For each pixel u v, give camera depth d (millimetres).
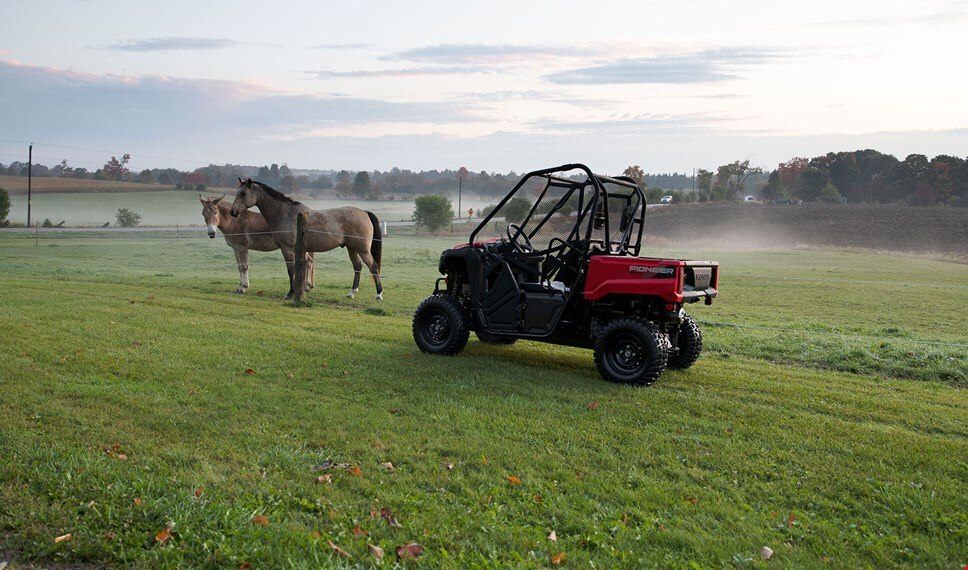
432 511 4422
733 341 11344
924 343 11406
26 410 6281
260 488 4664
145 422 6062
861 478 5258
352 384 7738
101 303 13570
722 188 121125
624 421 6578
